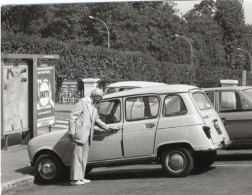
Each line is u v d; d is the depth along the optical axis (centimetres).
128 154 1114
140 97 1123
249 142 1337
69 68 3781
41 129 2014
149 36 6862
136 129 1110
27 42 3647
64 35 6019
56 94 3694
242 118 1339
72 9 5991
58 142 1148
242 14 7594
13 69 1487
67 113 2838
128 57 4050
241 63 7500
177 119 1089
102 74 3909
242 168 1207
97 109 1140
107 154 1125
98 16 6412
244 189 943
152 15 6906
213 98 1373
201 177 1089
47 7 5694
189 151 1084
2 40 3616
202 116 1096
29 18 5528
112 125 1122
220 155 1513
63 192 1012
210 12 7594
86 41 6212
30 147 1166
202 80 4997
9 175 1159
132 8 6644
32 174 1177
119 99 1134
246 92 1366
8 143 1631
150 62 4266
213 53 7381
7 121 1483
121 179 1145
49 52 3725
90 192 991
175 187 984
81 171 1102
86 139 1090
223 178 1069
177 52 7062
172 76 4575
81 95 3606
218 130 1145
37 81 1573
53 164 1145
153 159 1100
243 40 7600
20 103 1528
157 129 1096
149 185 1023
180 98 1100
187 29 7350
